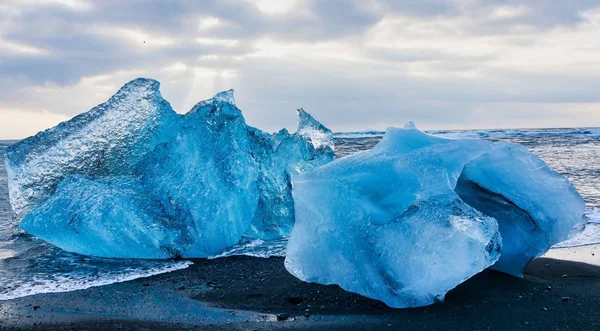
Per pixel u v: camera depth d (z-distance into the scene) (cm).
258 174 785
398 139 537
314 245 515
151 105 802
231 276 592
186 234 695
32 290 542
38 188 778
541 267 576
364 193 484
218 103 779
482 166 543
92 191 699
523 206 521
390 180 482
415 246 447
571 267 575
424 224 448
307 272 526
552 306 452
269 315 451
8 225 898
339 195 497
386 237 457
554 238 524
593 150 2588
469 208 457
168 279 584
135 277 596
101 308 479
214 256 705
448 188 465
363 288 477
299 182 531
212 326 425
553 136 4450
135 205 698
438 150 501
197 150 742
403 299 456
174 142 748
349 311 455
